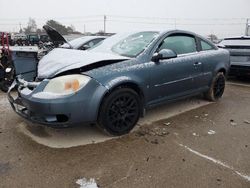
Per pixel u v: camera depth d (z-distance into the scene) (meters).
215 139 3.79
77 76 3.32
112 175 2.86
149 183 2.74
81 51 4.11
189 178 2.84
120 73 3.59
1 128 3.97
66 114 3.24
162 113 4.78
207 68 5.13
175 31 4.60
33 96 3.29
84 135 3.76
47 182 2.73
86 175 2.85
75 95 3.23
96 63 3.49
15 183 2.70
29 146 3.43
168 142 3.64
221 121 4.51
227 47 7.37
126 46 4.27
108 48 4.37
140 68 3.82
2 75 6.07
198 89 5.08
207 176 2.88
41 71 3.61
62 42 5.78
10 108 4.91
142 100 3.99
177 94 4.60
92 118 3.41
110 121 3.60
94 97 3.35
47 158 3.16
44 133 3.81
